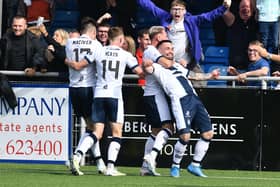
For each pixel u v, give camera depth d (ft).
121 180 73.87
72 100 81.71
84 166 88.07
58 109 86.48
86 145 78.33
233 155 86.43
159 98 78.95
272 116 86.12
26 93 86.58
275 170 86.38
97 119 78.89
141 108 86.48
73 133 87.35
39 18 98.43
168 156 86.74
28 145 86.99
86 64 79.56
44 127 86.79
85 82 80.53
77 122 87.30
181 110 77.41
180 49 90.99
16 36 88.33
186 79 78.48
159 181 73.51
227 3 90.58
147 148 80.94
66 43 81.92
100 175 78.79
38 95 86.53
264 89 86.02
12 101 86.53
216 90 86.12
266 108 86.12
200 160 79.30
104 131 86.28
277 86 88.07
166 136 79.15
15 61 88.33
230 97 86.12
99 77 78.89
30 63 88.22
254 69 89.35
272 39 104.06
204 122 78.84
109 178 75.77
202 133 79.00
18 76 88.43
